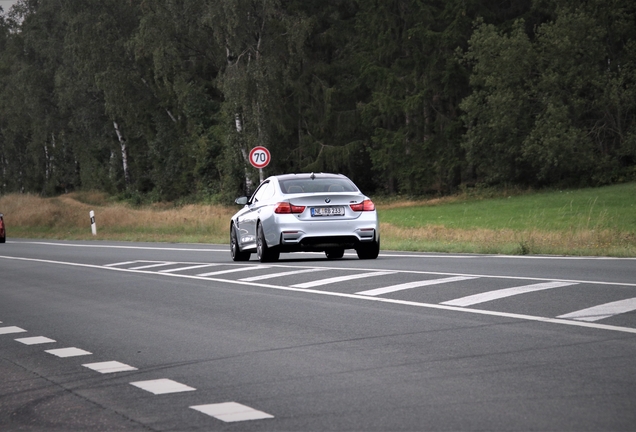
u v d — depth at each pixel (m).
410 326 16.08
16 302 23.62
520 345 13.77
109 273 31.28
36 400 11.40
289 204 30.61
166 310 20.20
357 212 30.92
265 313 18.73
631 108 101.06
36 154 165.12
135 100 128.88
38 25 148.88
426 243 41.31
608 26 103.88
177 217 72.44
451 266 27.25
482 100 104.38
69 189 172.50
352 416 9.84
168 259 37.31
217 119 122.44
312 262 31.22
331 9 121.12
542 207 84.12
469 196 106.00
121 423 9.93
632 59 102.94
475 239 43.34
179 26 115.56
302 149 115.94
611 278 22.17
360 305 19.17
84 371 13.27
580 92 102.75
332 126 116.88
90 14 125.44
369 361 13.02
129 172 147.75
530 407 9.92
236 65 105.38
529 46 100.56
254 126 107.75
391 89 112.12
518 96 101.69
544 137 97.62
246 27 105.44
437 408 10.04
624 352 12.95
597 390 10.64
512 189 105.06
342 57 121.31
